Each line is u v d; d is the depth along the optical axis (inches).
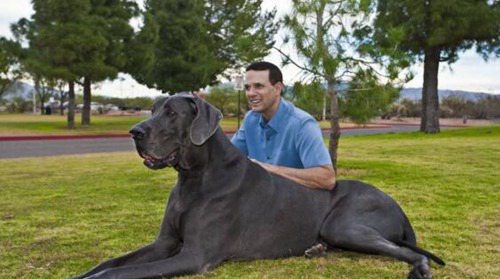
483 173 367.2
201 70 1307.8
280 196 142.7
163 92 1321.4
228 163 137.0
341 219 145.0
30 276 137.7
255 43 345.7
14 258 154.6
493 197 267.1
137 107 2506.2
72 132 1019.9
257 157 170.2
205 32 1386.6
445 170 384.5
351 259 145.6
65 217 214.8
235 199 135.5
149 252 135.5
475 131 933.8
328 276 132.3
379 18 844.6
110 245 170.2
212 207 132.5
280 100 164.7
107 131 1064.2
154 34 1143.6
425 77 950.4
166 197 266.5
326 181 150.6
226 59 1502.2
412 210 230.5
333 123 355.3
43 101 2290.8
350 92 356.8
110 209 233.3
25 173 373.4
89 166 420.2
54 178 344.8
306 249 146.6
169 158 128.0
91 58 1020.5
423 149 581.9
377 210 146.9
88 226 197.6
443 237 180.7
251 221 138.2
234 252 137.4
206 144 133.3
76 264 149.0
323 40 335.9
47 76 1008.2
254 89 161.5
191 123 129.6
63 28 984.3
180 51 1306.6
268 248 141.6
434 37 823.1
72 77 1001.5
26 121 1397.6
